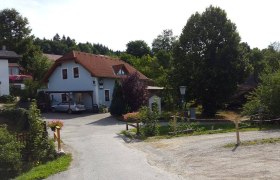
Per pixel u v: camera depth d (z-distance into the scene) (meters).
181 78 42.19
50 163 16.12
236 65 40.56
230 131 23.55
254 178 10.65
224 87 40.62
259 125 26.84
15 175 15.34
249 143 16.88
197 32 42.22
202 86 40.78
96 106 44.47
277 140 17.22
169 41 98.94
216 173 11.73
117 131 27.33
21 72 72.69
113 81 48.66
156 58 72.19
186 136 22.30
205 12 42.28
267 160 13.02
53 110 45.19
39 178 13.29
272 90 27.42
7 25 77.88
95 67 47.00
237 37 41.41
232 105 50.19
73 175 13.26
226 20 41.84
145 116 24.64
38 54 69.44
